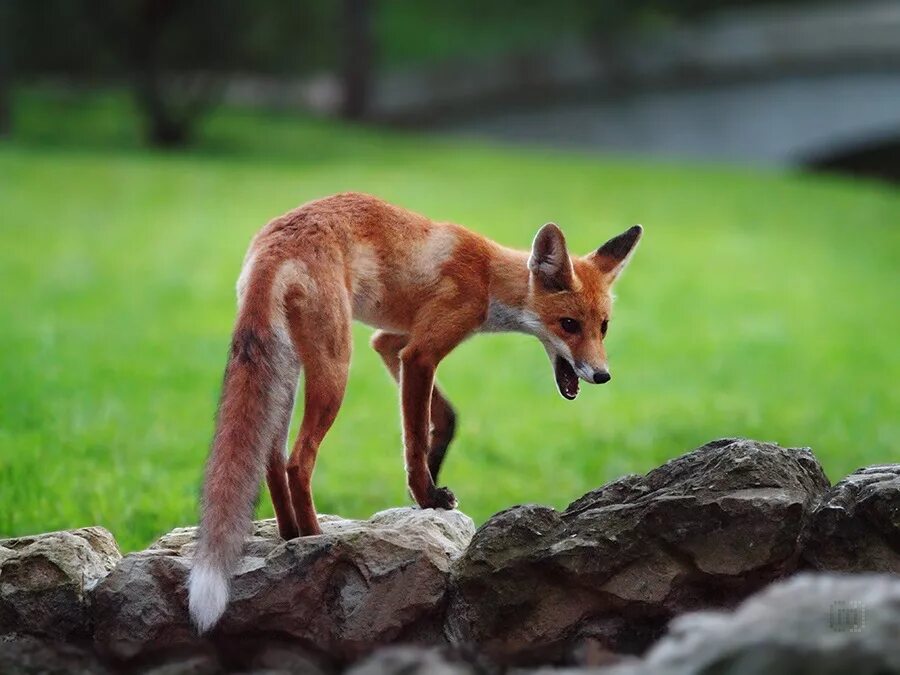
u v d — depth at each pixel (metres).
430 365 8.04
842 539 6.51
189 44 42.59
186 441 13.59
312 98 53.28
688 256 29.41
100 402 15.12
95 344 18.72
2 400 14.44
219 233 28.31
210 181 34.66
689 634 4.94
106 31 41.84
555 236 8.55
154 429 14.04
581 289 8.71
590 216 33.00
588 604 6.73
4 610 7.11
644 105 52.81
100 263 24.97
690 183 40.91
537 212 32.78
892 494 6.43
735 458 6.82
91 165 35.78
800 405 17.77
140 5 40.38
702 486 6.76
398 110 53.47
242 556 7.04
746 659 4.62
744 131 51.72
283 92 53.09
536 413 16.66
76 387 15.79
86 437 13.25
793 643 4.60
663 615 6.67
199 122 43.62
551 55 53.38
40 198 30.98
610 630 6.71
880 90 49.66
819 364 20.80
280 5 45.25
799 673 4.54
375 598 6.88
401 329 8.23
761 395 18.36
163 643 6.89
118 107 47.00
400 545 6.97
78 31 45.75
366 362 19.34
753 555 6.56
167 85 42.34
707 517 6.62
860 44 49.00
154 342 19.14
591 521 6.80
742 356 20.95
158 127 41.06
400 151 43.81
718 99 51.81
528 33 57.72
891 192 44.00
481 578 6.80
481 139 53.84
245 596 6.85
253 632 6.89
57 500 10.86
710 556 6.61
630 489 7.01
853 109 50.19
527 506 6.96
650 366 19.98
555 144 53.88
